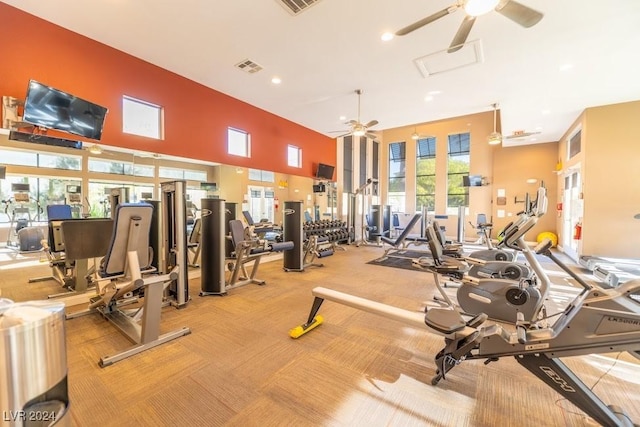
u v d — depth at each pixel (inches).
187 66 167.3
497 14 118.5
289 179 268.8
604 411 54.0
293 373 77.4
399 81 185.2
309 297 141.3
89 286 135.6
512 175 364.8
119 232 95.7
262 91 203.5
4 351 31.1
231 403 65.8
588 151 221.1
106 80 145.6
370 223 354.3
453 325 62.2
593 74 169.6
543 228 343.6
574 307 63.1
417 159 438.6
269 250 168.1
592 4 112.7
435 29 131.1
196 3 115.3
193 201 187.2
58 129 120.2
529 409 63.6
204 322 110.6
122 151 154.5
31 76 122.7
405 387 71.4
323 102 223.0
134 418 61.2
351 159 375.6
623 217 209.3
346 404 65.4
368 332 102.3
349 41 141.0
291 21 126.5
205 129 194.4
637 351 54.8
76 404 65.0
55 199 138.2
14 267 132.8
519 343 62.6
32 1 114.2
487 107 229.3
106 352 87.7
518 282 109.0
